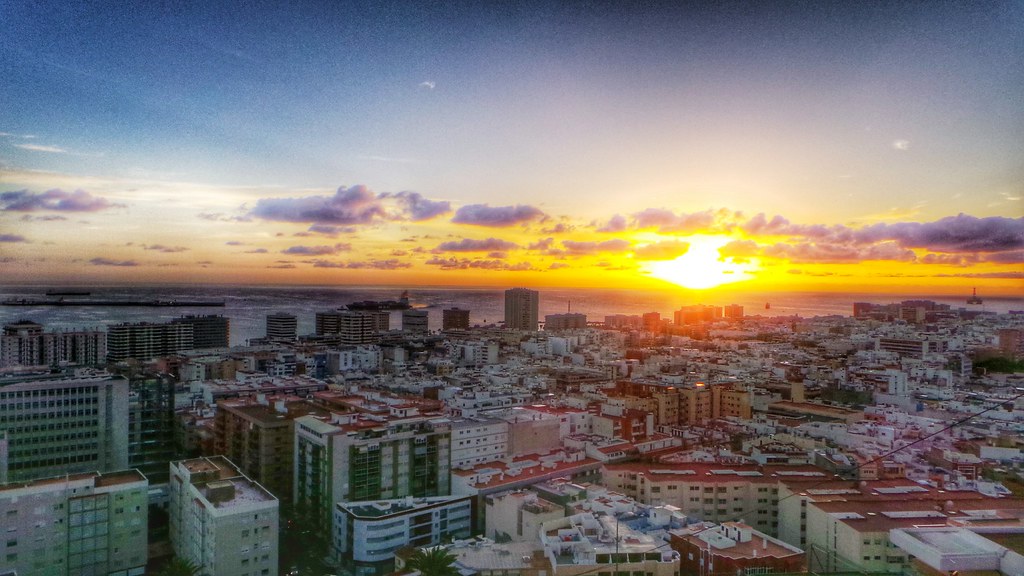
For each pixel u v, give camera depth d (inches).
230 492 6958.7
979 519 5816.9
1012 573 3417.8
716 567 6353.3
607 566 6151.6
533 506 7445.9
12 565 6496.1
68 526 6752.0
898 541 3801.7
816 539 7101.4
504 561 6343.5
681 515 7313.0
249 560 6756.9
